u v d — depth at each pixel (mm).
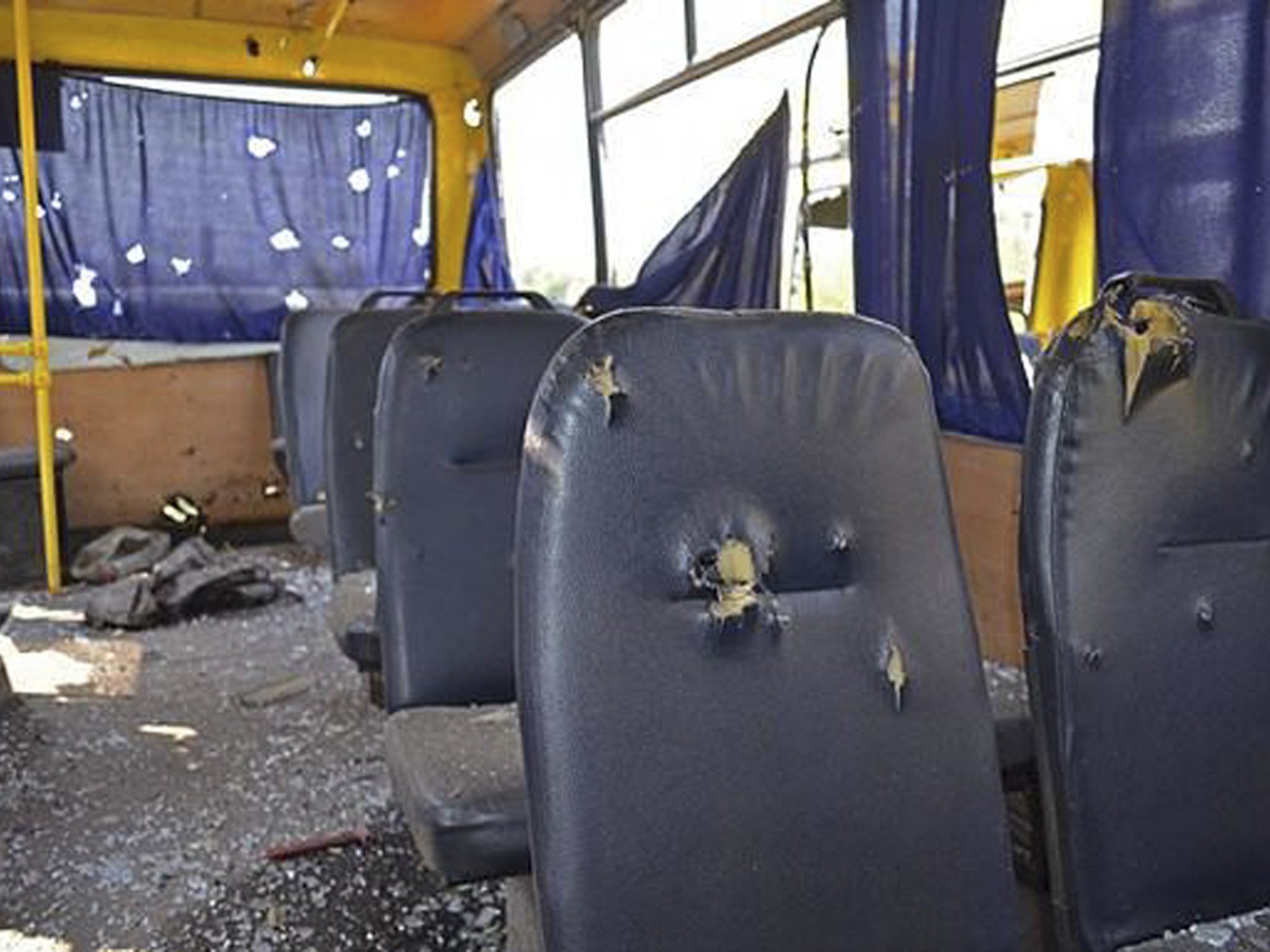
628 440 991
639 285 3590
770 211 3045
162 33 5172
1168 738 1222
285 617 4430
